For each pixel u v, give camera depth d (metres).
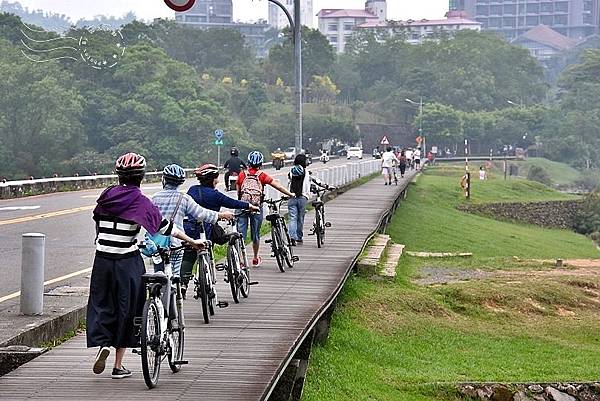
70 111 152.50
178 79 178.25
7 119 148.25
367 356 31.45
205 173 27.56
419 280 50.31
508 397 29.02
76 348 21.95
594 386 30.11
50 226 51.41
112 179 104.44
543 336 39.22
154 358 18.25
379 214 64.44
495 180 159.75
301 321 25.30
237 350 21.56
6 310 25.31
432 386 28.61
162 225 18.97
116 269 18.42
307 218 59.81
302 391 23.92
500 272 57.16
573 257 86.44
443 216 99.38
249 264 37.47
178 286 20.28
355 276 43.34
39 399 17.34
